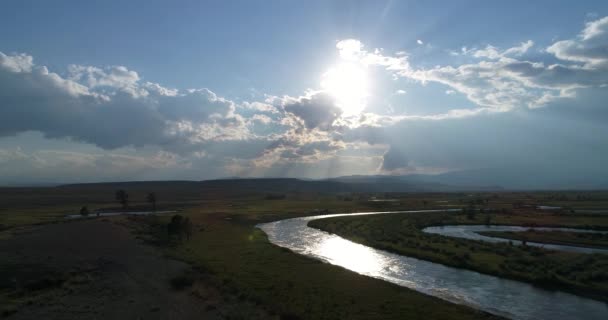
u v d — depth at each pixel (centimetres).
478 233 7931
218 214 11562
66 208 16138
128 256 4912
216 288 3419
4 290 3400
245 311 2855
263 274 3975
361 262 4994
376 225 8831
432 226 9419
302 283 3644
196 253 5153
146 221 9131
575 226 8712
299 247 6222
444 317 2827
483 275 4272
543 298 3441
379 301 3144
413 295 3322
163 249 5441
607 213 11506
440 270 4531
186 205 17662
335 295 3275
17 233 7156
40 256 4878
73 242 6053
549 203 16388
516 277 4075
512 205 15462
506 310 3147
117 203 19788
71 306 2967
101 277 3853
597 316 3005
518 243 6500
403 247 5900
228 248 5581
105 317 2728
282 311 2819
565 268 4206
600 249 5894
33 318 2705
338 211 13375
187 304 3016
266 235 7412
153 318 2714
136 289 3428
